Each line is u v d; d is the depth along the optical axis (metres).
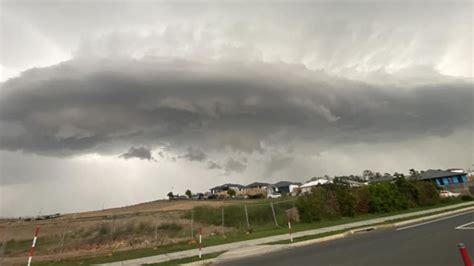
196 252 15.38
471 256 9.86
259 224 29.02
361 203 31.72
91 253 19.70
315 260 11.21
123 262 13.94
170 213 35.50
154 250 17.52
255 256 13.50
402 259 10.17
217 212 32.84
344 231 19.12
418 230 17.36
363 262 10.17
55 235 27.84
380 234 17.22
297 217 27.70
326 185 31.88
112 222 30.55
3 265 15.13
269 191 109.38
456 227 17.14
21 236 28.28
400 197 34.53
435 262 9.48
